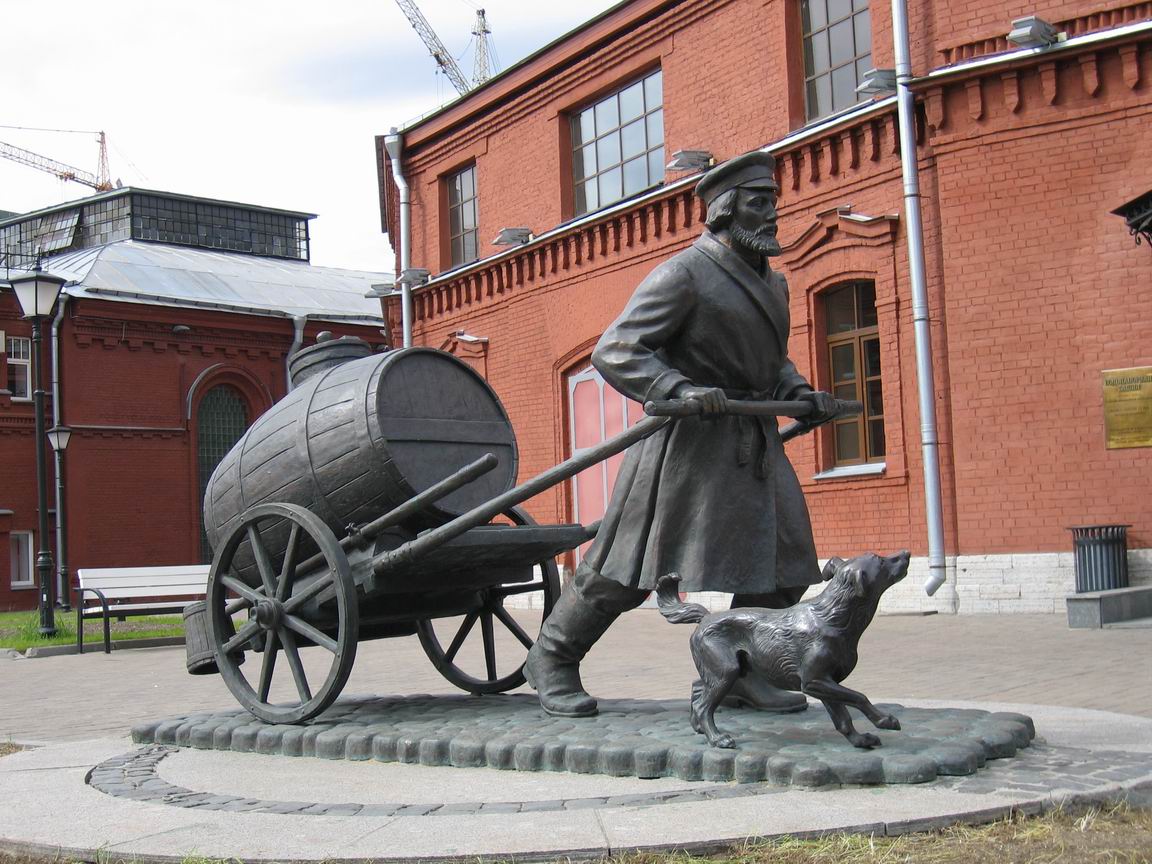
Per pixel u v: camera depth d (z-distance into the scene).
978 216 13.51
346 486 6.38
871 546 14.59
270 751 5.94
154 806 4.78
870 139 14.66
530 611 18.91
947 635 11.32
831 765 4.36
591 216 18.88
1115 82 12.77
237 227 48.09
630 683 9.06
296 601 6.32
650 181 19.03
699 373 5.34
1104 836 3.78
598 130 20.08
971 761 4.47
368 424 6.31
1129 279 12.63
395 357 6.51
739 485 5.28
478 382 6.81
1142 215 11.79
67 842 4.21
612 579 5.53
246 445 6.95
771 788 4.39
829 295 15.62
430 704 6.62
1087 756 4.76
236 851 3.95
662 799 4.35
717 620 4.86
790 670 4.64
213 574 6.74
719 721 5.30
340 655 6.00
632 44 18.97
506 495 5.59
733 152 17.20
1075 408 12.88
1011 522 13.18
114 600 16.64
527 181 21.22
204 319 35.00
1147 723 5.64
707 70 17.66
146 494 33.72
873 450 15.04
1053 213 13.09
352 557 6.24
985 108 13.49
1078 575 12.41
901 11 14.22
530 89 21.05
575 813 4.19
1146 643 9.87
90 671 12.71
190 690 10.32
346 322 37.56
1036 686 7.79
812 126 15.52
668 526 5.29
